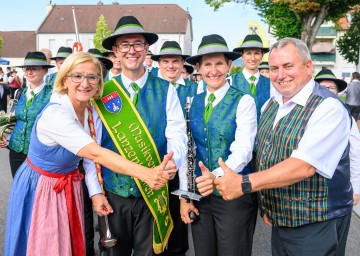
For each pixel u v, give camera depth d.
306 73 2.29
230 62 3.05
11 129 4.37
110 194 2.87
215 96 3.00
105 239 2.78
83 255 2.68
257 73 4.93
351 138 2.99
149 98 2.96
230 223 2.84
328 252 2.31
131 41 2.86
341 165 2.31
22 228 2.56
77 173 2.67
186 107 3.09
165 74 5.29
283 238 2.45
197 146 3.04
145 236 2.93
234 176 2.20
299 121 2.25
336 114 2.17
